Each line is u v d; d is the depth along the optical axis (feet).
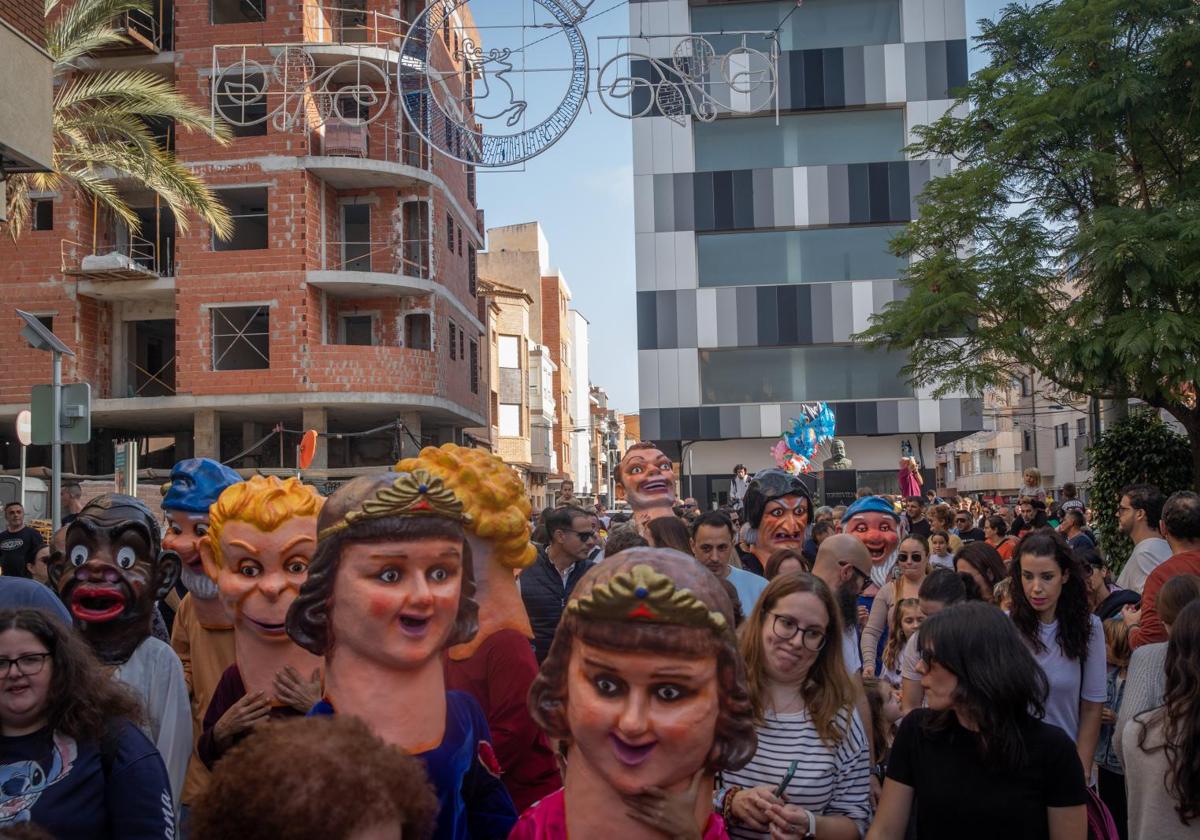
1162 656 13.51
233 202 97.30
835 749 12.53
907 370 61.77
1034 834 11.00
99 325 95.25
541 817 7.63
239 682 12.34
